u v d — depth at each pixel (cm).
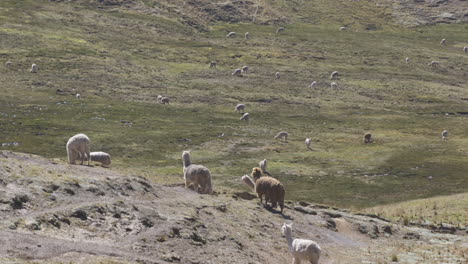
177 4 17188
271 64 12912
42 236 1833
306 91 10981
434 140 7931
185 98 9756
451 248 3259
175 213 2411
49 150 6062
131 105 8888
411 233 3672
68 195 2258
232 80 11388
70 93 9219
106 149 6381
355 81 12025
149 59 12375
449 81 12838
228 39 15162
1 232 1759
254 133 7788
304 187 5466
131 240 2009
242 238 2483
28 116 7594
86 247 1820
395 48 15475
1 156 2748
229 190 3678
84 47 12300
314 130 8262
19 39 12069
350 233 3397
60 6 15262
